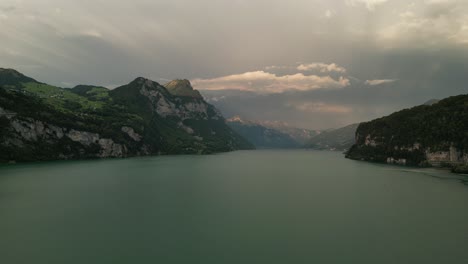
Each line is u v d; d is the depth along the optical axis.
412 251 65.94
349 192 133.12
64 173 191.25
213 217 91.06
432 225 83.56
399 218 90.62
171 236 74.94
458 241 71.56
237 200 115.25
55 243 69.88
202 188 141.25
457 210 99.69
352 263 60.22
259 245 69.38
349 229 80.62
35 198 115.81
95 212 95.94
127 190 133.88
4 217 90.25
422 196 123.38
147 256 63.16
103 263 59.88
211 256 63.22
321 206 105.44
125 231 78.19
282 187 146.38
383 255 63.94
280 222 86.50
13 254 64.00
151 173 198.00
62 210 98.31
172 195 124.12
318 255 63.91
